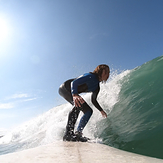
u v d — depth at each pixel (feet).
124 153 4.33
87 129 9.21
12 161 2.79
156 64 13.91
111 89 14.30
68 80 8.57
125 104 10.73
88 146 5.16
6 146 13.12
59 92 8.89
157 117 7.07
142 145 5.36
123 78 15.60
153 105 8.50
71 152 3.81
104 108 12.08
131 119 8.20
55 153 3.57
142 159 3.46
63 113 16.26
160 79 10.93
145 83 11.97
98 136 7.72
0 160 2.84
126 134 6.63
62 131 9.65
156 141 5.33
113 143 6.19
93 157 3.36
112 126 8.34
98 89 8.27
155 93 9.57
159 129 5.89
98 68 7.89
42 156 3.20
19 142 13.17
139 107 9.17
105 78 7.97
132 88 12.40
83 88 7.64
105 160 3.14
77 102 6.87
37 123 19.10
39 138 11.25
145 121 7.23
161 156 4.57
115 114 10.06
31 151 3.72
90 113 7.46
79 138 6.77
